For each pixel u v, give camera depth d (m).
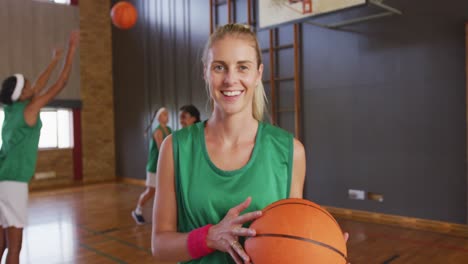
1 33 6.65
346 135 4.58
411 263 3.00
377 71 4.32
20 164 2.30
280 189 0.96
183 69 6.45
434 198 3.98
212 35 0.93
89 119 7.75
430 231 3.87
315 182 4.86
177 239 0.90
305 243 0.79
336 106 4.64
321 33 4.73
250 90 0.92
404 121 4.15
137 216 4.39
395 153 4.23
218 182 0.93
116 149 8.02
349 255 3.21
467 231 3.77
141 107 7.34
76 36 2.51
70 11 7.41
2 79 6.65
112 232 4.05
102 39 7.86
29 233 4.05
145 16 7.14
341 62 4.58
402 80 4.15
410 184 4.13
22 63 6.85
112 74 8.02
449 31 3.84
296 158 0.99
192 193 0.93
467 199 3.77
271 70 5.05
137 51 7.35
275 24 4.37
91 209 5.23
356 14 4.43
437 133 3.94
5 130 2.32
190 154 0.97
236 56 0.89
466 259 3.07
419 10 4.02
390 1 4.20
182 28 6.44
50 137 7.45
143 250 3.44
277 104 5.12
